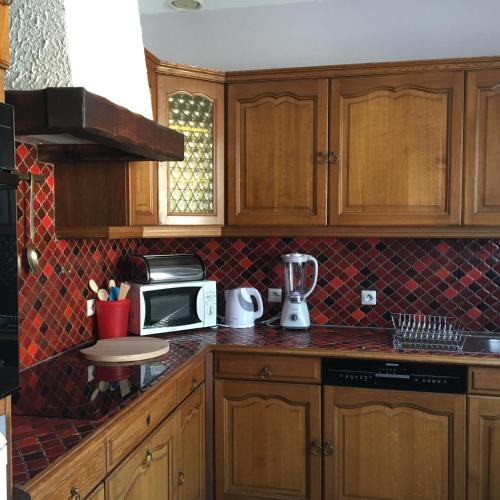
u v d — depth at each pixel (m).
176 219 2.82
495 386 2.44
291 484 2.66
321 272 3.14
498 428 2.45
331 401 2.59
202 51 3.25
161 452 2.08
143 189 2.64
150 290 2.80
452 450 2.49
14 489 1.22
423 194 2.73
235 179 2.92
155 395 1.99
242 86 2.88
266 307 3.23
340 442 2.61
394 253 3.06
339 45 3.10
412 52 3.03
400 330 2.91
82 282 2.67
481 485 2.48
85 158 2.33
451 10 2.97
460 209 2.70
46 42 1.77
